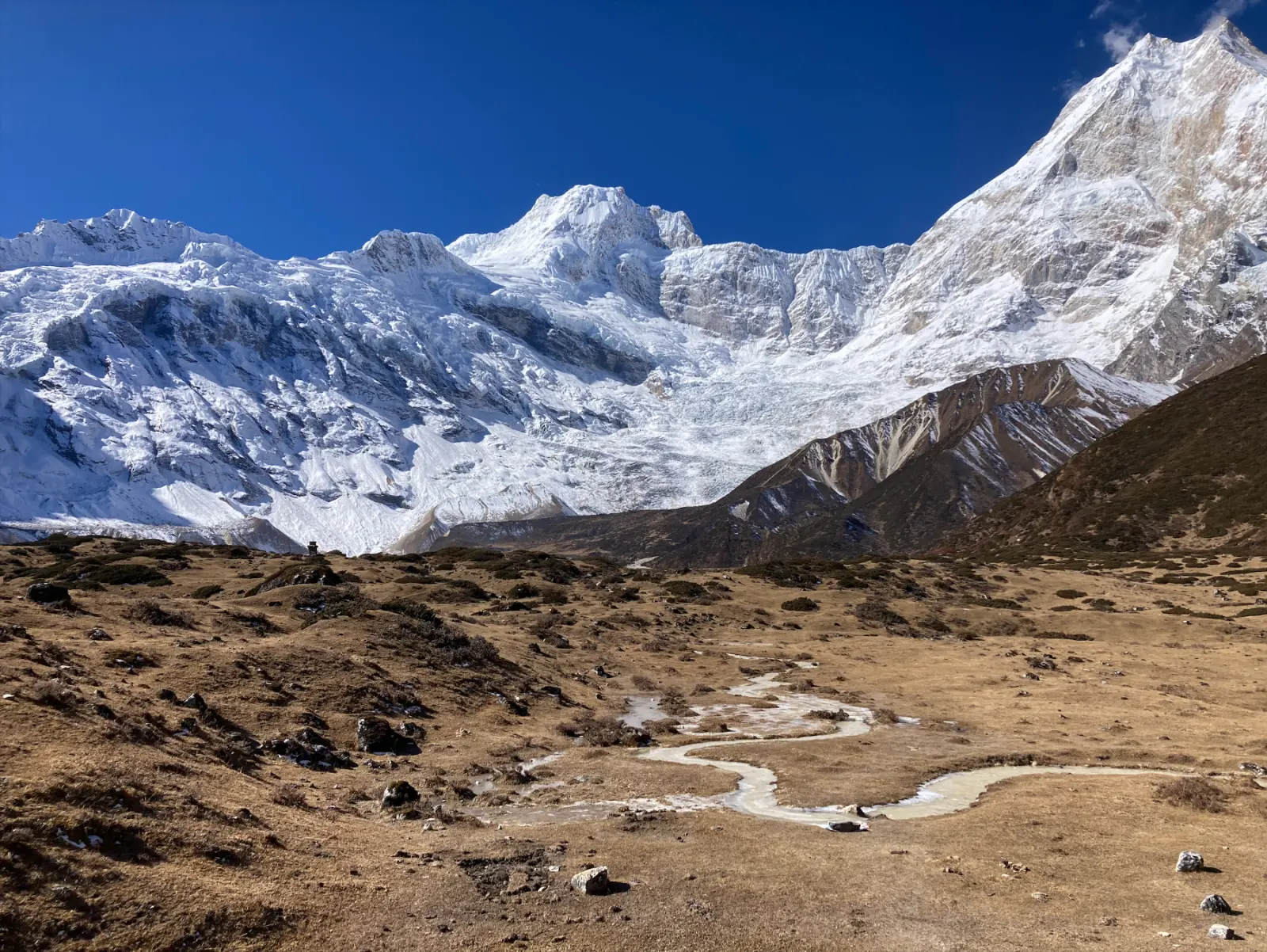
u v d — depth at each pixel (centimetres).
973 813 2469
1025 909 1692
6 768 1773
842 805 2595
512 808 2573
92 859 1553
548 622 7031
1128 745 3538
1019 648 6875
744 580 10512
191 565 8856
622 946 1527
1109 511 15488
